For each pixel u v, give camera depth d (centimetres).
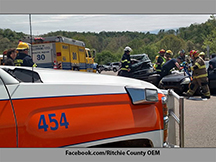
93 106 204
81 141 194
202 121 614
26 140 175
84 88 205
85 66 1716
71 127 191
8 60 589
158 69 1177
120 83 229
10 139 171
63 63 1351
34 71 241
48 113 185
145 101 227
